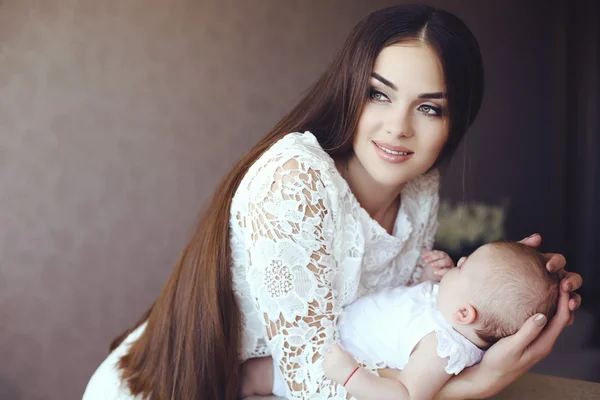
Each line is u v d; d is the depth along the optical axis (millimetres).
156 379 1422
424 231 1714
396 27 1300
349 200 1354
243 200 1299
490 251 1367
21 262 3141
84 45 3143
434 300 1406
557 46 3898
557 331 1292
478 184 3908
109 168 3217
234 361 1384
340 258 1363
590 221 3955
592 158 3943
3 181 3104
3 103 3082
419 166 1385
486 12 3838
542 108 3938
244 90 3387
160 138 3281
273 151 1293
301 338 1263
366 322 1392
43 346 3174
